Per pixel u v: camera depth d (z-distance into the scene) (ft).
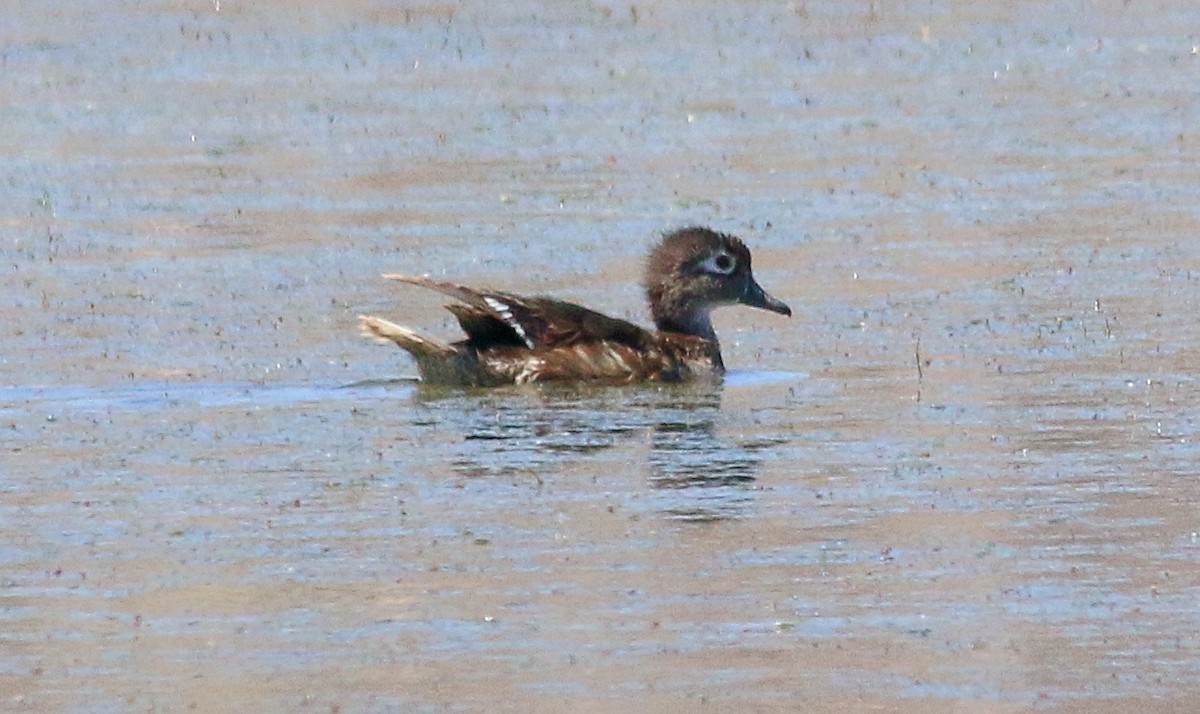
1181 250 74.69
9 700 37.83
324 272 73.46
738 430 55.16
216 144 94.32
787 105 101.55
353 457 52.75
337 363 62.39
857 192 84.74
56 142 94.68
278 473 51.29
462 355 59.98
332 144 94.17
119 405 57.52
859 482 50.19
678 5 123.75
